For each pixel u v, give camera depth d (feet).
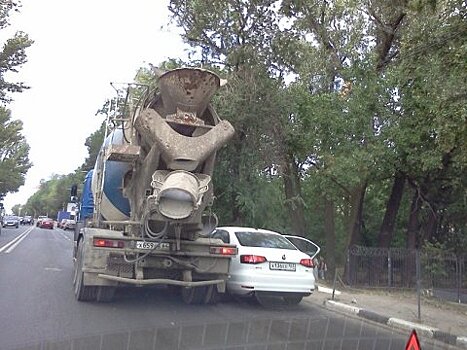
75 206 66.74
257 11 60.64
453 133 35.04
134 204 33.04
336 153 57.88
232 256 33.22
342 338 27.68
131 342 23.73
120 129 36.32
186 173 30.22
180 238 32.37
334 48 66.64
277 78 61.82
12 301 32.78
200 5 60.85
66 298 34.76
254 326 28.96
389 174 61.72
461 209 67.92
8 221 226.79
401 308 40.24
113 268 31.30
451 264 50.83
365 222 80.89
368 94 57.57
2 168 219.41
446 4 36.32
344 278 58.34
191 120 31.01
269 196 61.26
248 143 59.93
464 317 37.63
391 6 59.62
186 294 34.96
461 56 33.86
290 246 37.78
